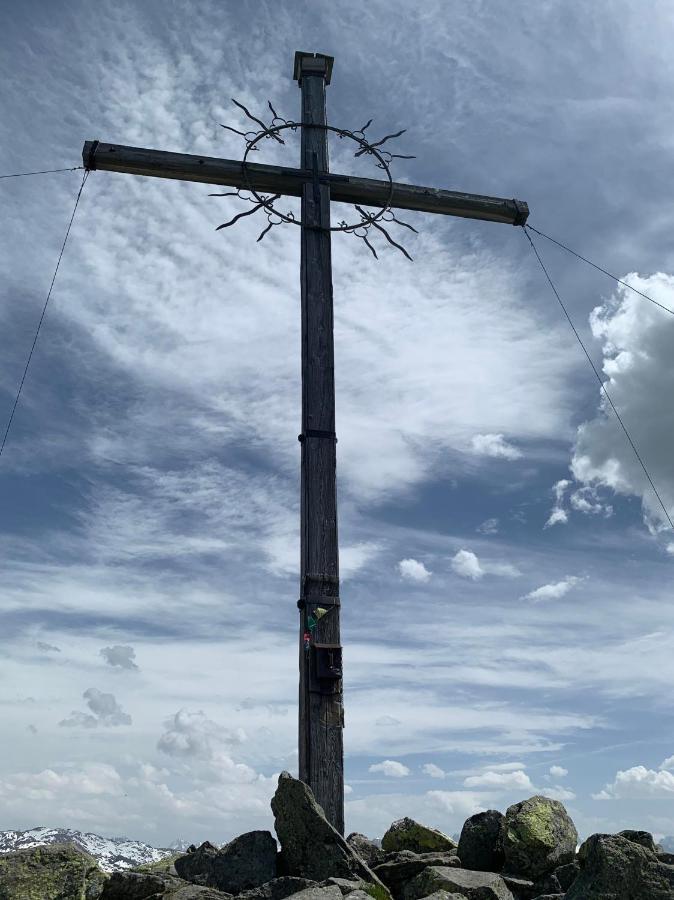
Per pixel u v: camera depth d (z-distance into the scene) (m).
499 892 6.54
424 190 11.90
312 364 10.13
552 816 7.79
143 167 10.91
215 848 7.38
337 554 9.29
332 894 5.77
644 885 5.99
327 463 9.66
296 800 7.14
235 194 11.05
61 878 6.79
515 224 12.50
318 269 10.75
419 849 8.52
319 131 11.74
